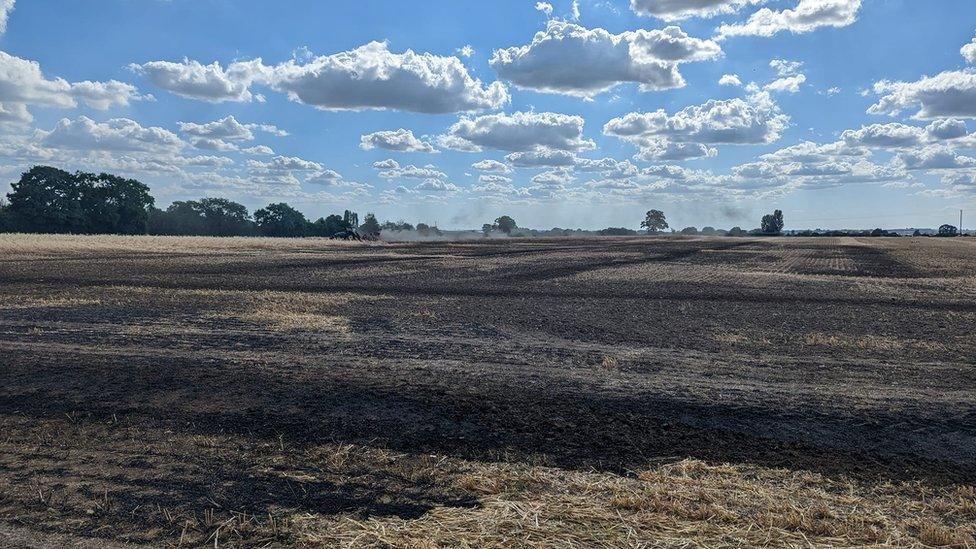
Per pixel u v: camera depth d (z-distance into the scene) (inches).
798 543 193.0
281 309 716.7
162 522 204.7
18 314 651.5
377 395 324.8
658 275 1306.6
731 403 328.2
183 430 282.7
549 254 2199.8
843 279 1246.9
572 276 1273.4
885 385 377.1
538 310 740.0
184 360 411.2
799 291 994.7
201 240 2925.7
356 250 2448.3
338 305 766.5
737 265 1664.6
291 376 364.8
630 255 2143.2
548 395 336.8
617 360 445.7
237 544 192.4
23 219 3996.1
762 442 279.6
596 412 310.3
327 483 233.5
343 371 384.2
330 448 263.7
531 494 225.5
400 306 765.9
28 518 206.8
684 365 430.9
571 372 401.1
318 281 1124.5
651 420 301.6
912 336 573.9
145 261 1599.4
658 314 713.6
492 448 265.6
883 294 960.3
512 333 569.6
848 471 251.1
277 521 205.5
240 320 617.6
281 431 281.3
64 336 511.2
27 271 1256.2
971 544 195.0
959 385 378.9
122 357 418.9
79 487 228.8
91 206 4190.5
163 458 254.7
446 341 515.8
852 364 441.4
